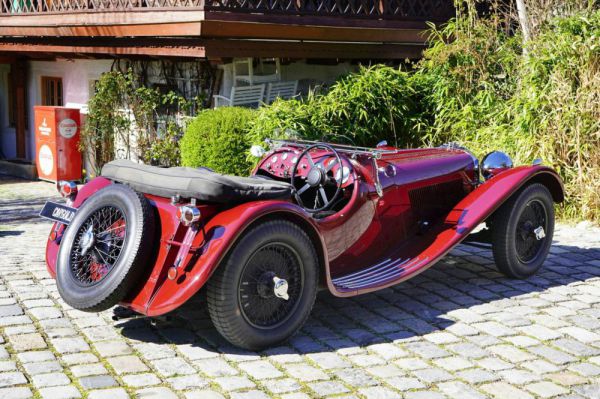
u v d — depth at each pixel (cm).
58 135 1308
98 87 1270
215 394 379
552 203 599
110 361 420
